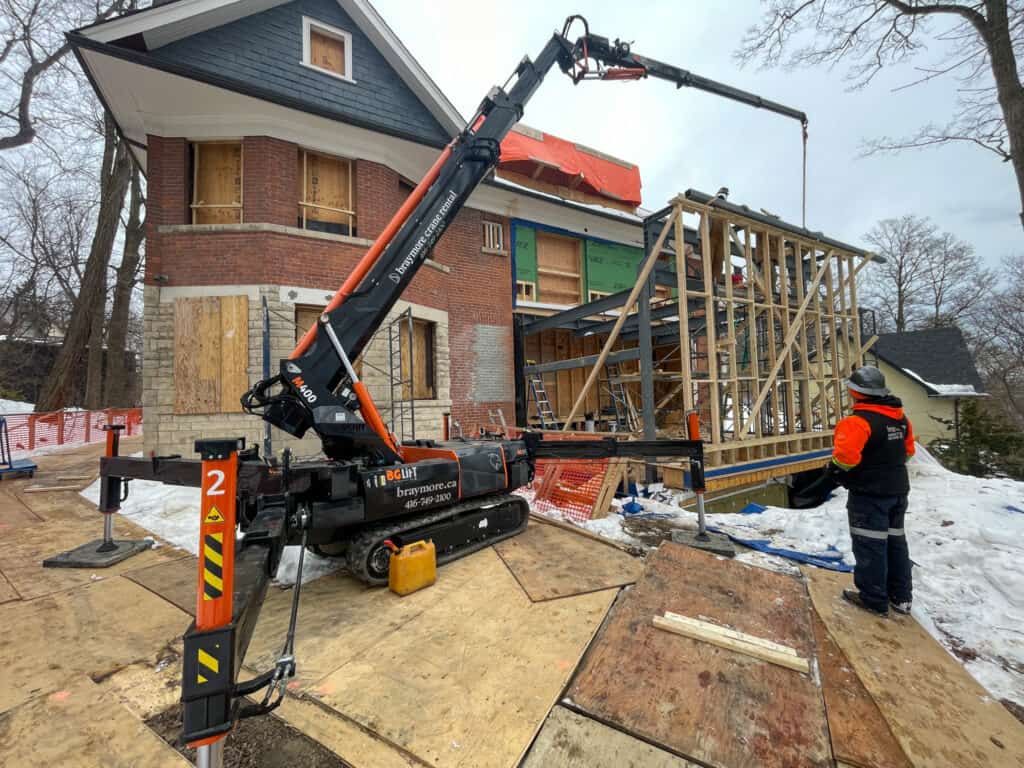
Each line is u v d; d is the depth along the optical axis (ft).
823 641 9.23
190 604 11.10
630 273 49.11
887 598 10.34
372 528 12.21
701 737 6.31
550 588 11.44
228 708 4.77
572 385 47.67
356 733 6.73
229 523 5.02
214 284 25.63
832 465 10.63
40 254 66.69
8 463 26.50
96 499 21.24
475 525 14.26
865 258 33.14
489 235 39.99
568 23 17.71
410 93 31.83
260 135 26.32
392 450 13.23
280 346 25.96
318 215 28.63
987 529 14.49
